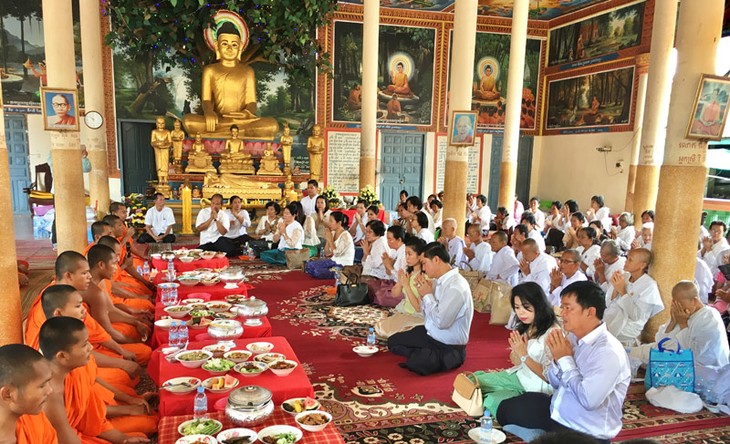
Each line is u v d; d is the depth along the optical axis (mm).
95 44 10938
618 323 4793
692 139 4984
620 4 14672
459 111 8461
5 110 14039
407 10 16547
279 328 5871
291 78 16109
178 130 13828
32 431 2355
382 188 17125
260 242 9750
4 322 3922
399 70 16797
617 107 14930
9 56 13898
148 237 10133
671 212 5086
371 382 4484
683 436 3744
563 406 3158
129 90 14977
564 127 17062
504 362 4996
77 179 7383
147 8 12961
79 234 7461
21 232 12180
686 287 4273
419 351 4688
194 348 3914
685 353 4238
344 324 6047
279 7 13711
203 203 12531
